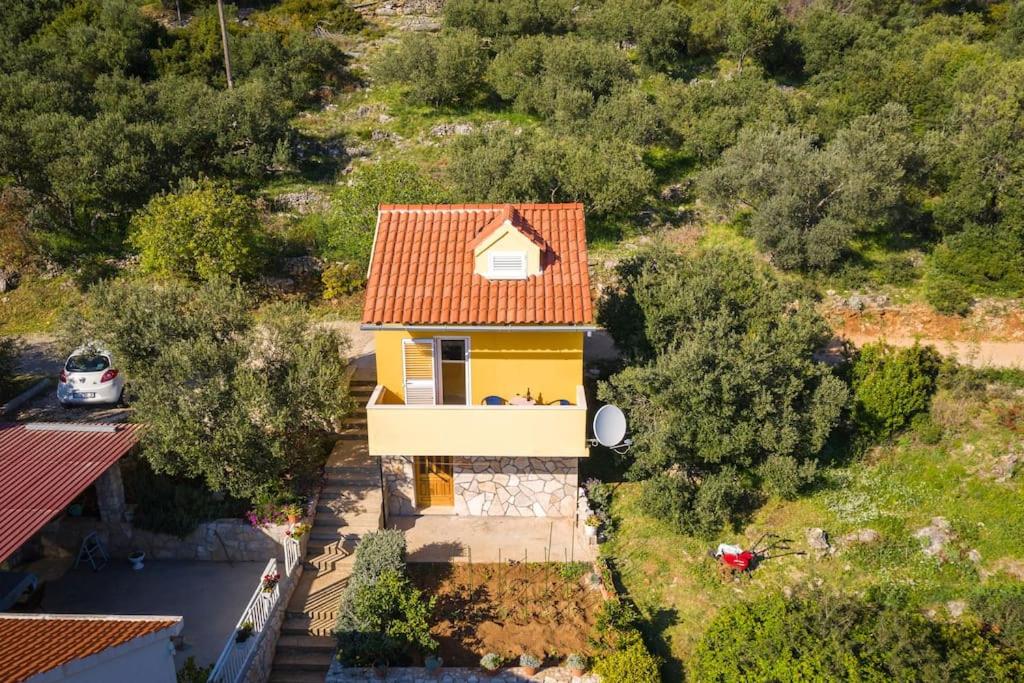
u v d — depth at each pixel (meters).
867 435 21.70
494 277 19.11
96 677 10.31
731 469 19.50
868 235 31.62
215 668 14.27
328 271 29.59
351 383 23.67
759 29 42.81
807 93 41.28
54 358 26.83
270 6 52.97
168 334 19.50
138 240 29.02
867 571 18.34
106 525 18.81
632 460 21.06
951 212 29.66
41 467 17.19
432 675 15.47
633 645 15.90
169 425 17.50
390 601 16.09
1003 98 32.03
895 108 32.97
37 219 31.08
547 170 31.50
